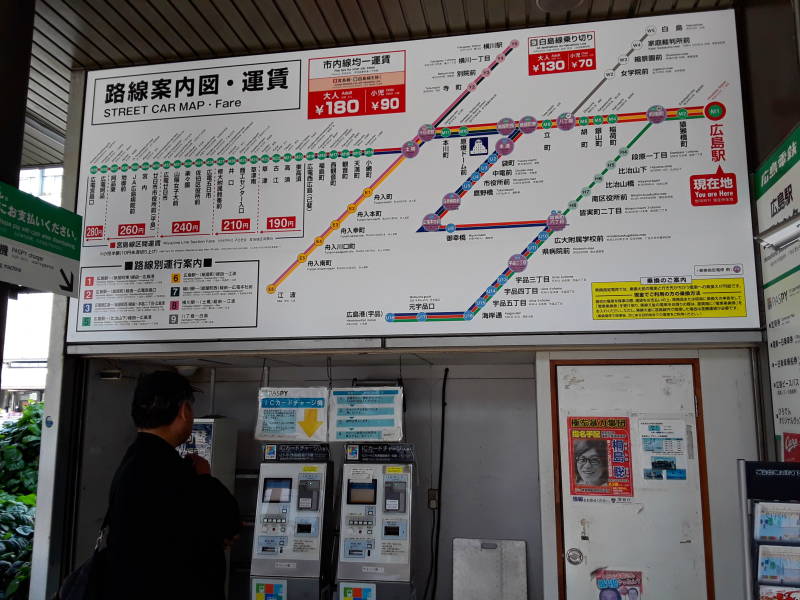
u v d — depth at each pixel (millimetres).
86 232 3771
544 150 3398
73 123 3922
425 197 3471
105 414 3971
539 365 3402
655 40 3404
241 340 3518
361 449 3756
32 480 6172
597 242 3275
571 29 3488
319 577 3562
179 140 3779
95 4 3412
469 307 3332
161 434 2371
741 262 3148
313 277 3506
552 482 3279
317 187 3586
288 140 3662
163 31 3650
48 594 3473
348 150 3592
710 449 3180
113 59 3932
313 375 4656
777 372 2916
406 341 3361
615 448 3266
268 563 3619
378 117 3594
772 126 2945
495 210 3393
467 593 4070
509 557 4086
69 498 3676
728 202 3209
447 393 4445
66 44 3766
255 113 3729
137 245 3711
